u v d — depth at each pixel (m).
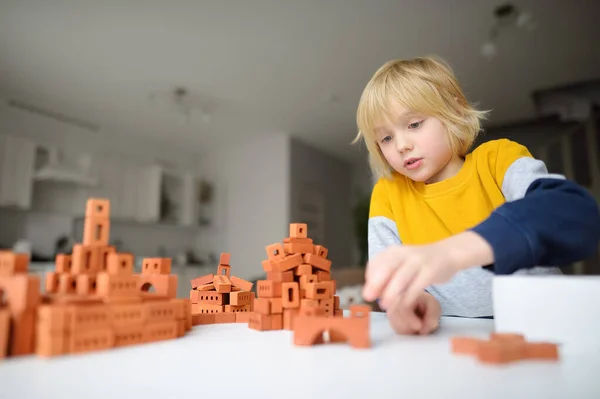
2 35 2.83
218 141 5.19
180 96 3.85
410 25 2.80
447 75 0.78
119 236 4.66
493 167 0.76
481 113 0.85
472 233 0.45
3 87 3.58
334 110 4.25
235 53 3.14
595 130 3.66
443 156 0.74
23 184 3.66
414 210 0.84
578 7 2.61
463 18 2.73
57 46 2.99
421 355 0.38
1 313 0.37
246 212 5.19
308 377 0.31
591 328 0.41
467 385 0.28
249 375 0.31
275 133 4.94
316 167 5.49
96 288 0.46
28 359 0.37
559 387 0.27
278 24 2.78
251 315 0.61
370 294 0.39
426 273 0.39
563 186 0.52
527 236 0.44
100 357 0.38
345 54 3.18
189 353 0.40
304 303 0.57
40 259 3.72
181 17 2.69
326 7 2.61
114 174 4.54
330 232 5.66
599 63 3.31
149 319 0.46
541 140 4.24
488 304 0.77
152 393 0.27
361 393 0.26
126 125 4.54
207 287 0.75
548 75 3.51
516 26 2.80
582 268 3.52
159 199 4.80
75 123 4.33
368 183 6.14
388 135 0.75
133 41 2.95
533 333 0.43
